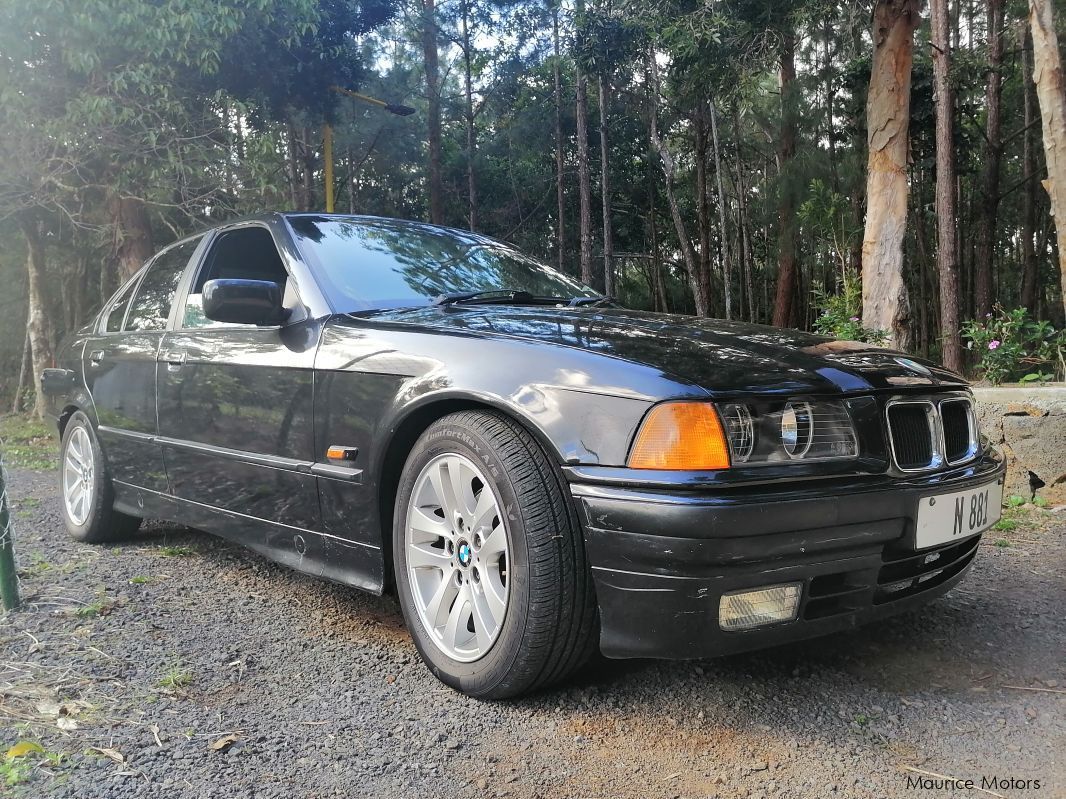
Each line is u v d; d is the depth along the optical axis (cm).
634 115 2359
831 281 2297
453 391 217
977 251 2238
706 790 173
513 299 295
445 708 212
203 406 305
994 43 1809
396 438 235
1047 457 458
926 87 1655
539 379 205
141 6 869
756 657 245
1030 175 1964
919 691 222
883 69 916
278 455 271
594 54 1211
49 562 353
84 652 248
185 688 224
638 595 185
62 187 997
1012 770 181
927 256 2369
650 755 188
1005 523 418
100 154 968
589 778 178
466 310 262
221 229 344
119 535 391
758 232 2528
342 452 246
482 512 213
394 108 1471
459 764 184
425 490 231
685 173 2645
